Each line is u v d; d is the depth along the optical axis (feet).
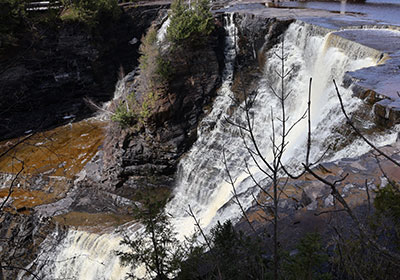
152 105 75.41
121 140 75.36
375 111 36.09
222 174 67.72
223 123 76.33
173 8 87.45
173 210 68.95
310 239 12.57
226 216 37.35
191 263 18.07
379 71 43.01
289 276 12.86
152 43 84.43
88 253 57.77
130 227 59.11
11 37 84.69
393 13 81.97
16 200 69.97
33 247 61.87
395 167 28.40
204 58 82.89
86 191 72.69
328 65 59.57
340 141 40.34
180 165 74.59
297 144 50.47
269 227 24.04
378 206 14.69
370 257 12.94
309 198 26.14
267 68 76.33
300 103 65.62
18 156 82.07
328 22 69.67
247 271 14.90
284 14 83.15
